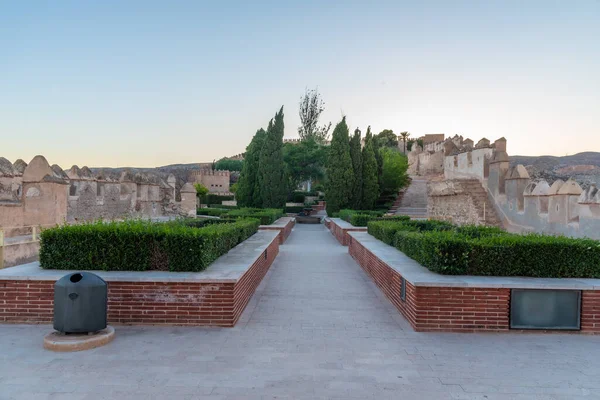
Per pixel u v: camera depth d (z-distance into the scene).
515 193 15.66
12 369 4.73
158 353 5.28
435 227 11.64
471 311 6.32
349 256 15.97
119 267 7.00
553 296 6.27
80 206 20.19
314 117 53.00
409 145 79.19
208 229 8.61
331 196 34.19
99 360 5.02
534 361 5.18
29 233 14.05
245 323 6.70
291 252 17.33
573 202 11.84
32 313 6.44
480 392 4.31
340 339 5.97
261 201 37.22
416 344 5.78
